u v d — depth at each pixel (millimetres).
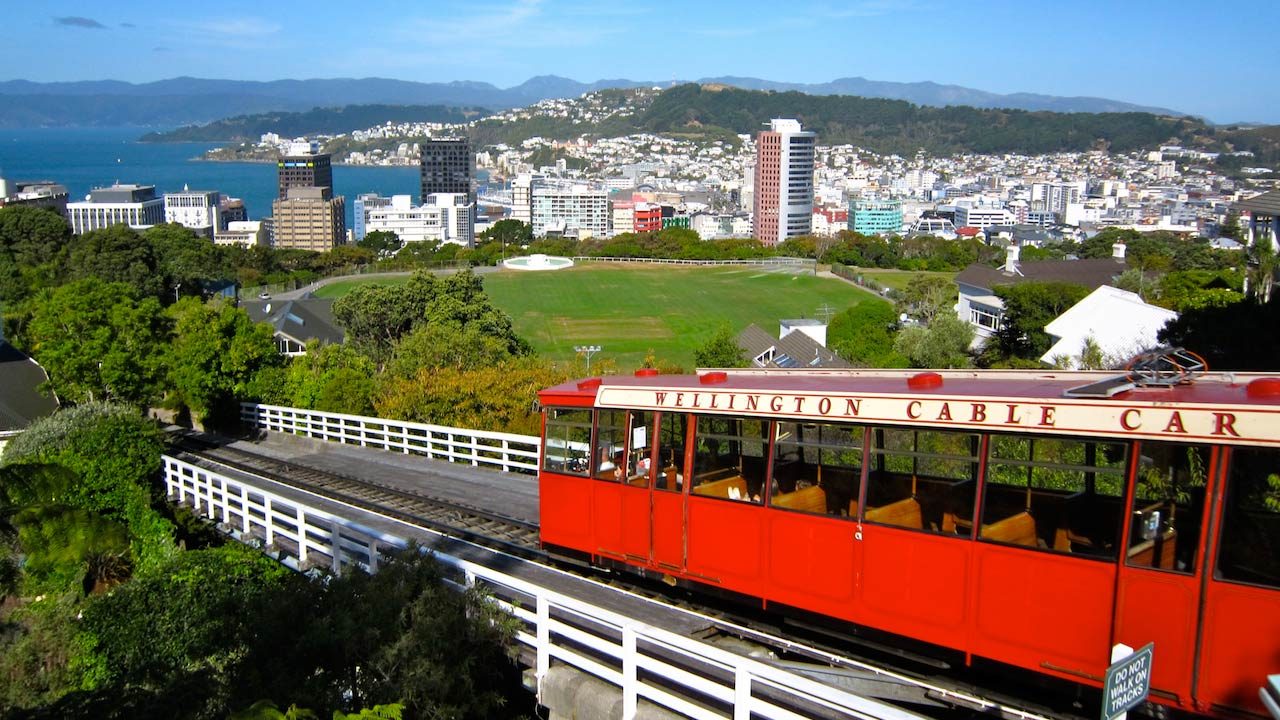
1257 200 51750
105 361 40000
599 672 12641
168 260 101375
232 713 12078
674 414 15578
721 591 14914
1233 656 10094
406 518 23562
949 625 12234
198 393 42312
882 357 73562
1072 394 11602
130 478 26047
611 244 177625
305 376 44281
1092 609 11055
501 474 28344
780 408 14047
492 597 14336
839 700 9875
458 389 36125
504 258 170750
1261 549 9992
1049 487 11734
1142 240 159875
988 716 12047
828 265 157875
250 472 30984
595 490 16875
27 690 19219
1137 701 8117
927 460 12586
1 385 40438
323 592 13633
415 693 12109
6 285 78125
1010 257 84375
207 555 20422
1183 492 10547
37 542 19688
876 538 12898
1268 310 37000
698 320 114438
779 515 13977
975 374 13828
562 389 17562
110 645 18516
